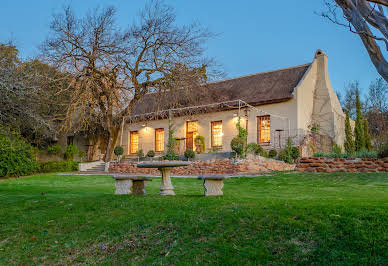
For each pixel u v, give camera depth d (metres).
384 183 10.62
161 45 22.11
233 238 5.08
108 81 22.09
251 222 5.48
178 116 24.91
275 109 21.38
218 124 23.66
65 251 5.50
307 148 20.05
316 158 14.66
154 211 6.60
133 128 27.88
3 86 10.99
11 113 13.28
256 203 6.62
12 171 17.20
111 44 21.19
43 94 17.70
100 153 28.58
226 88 24.83
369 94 32.22
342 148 23.56
